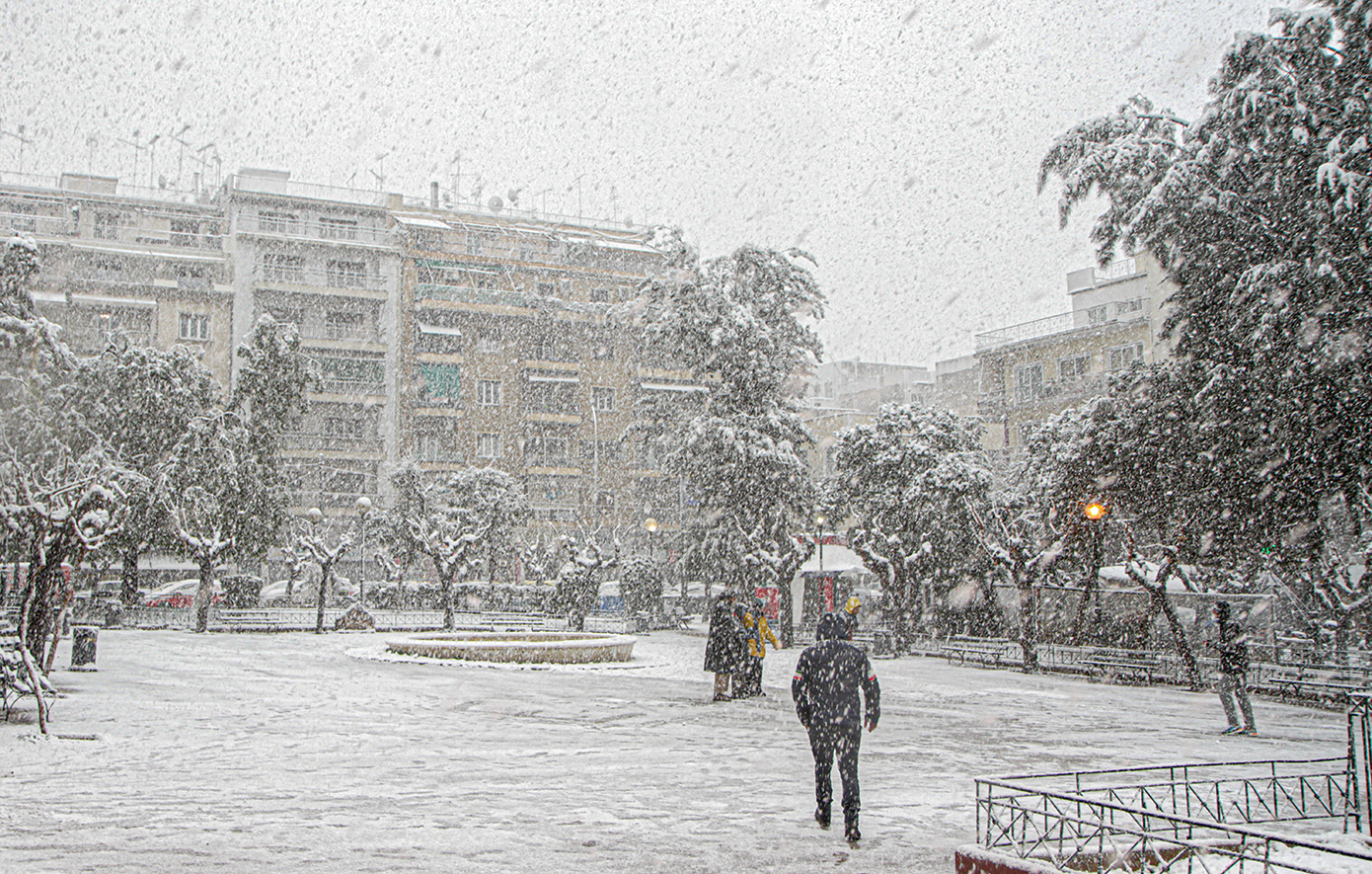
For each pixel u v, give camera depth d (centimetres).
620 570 4772
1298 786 967
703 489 3859
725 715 1513
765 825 789
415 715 1467
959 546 3369
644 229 7950
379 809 822
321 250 6381
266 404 4512
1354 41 1708
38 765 1004
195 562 3788
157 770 988
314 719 1399
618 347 7238
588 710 1562
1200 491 2003
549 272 7188
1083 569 2812
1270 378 1717
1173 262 1945
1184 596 2659
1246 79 1733
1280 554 2003
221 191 6575
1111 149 2012
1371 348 1617
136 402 4175
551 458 6969
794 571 3612
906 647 3200
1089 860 623
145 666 2183
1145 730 1448
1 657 1292
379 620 4069
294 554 4738
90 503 1561
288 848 688
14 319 3369
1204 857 649
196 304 5981
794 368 4056
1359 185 1566
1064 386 5659
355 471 6300
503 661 2434
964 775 1036
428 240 6906
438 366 6694
